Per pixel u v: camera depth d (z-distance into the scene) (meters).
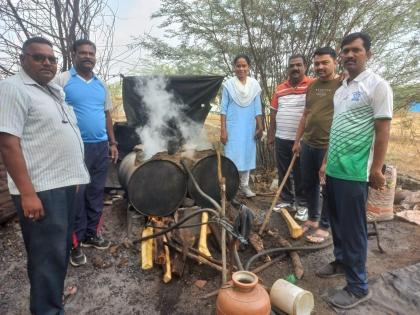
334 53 3.36
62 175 2.12
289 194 4.34
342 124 2.41
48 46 2.04
